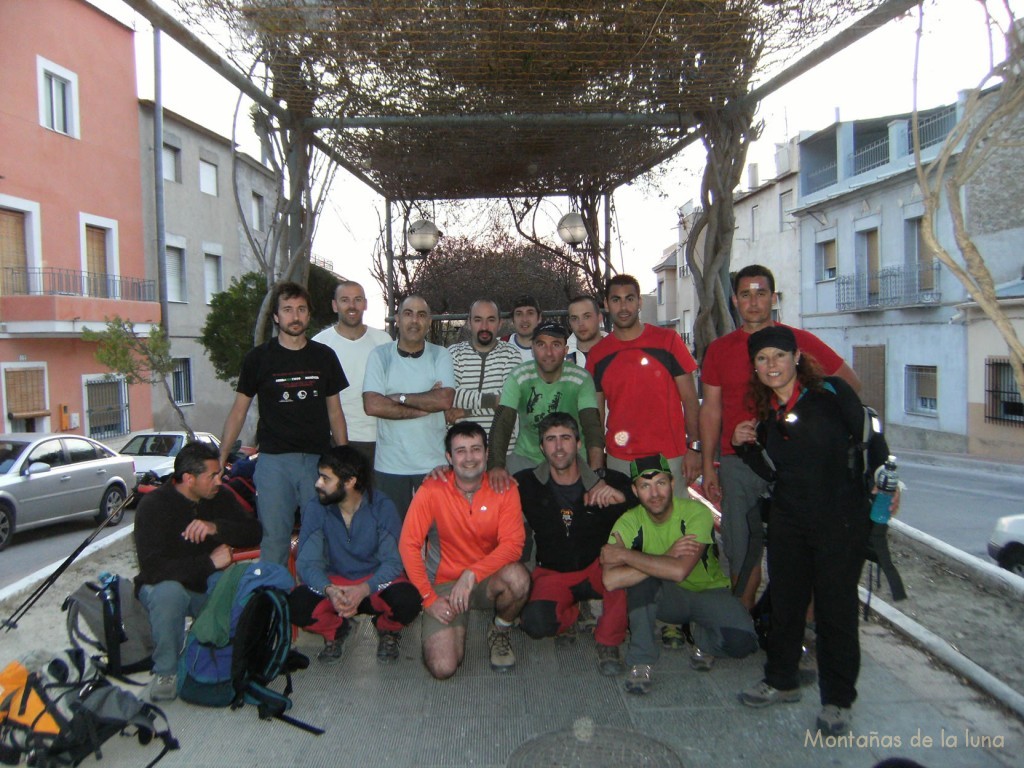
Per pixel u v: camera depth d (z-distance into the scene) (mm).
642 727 3486
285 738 3453
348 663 4297
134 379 13602
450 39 4621
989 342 18891
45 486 11008
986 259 18828
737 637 3902
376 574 4230
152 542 4082
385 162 7516
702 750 3268
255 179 27609
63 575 6199
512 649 4441
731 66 5012
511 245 10484
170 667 3852
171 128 22531
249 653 3713
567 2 4301
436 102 5613
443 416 5230
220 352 17844
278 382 4672
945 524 10633
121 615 3967
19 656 4465
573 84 5285
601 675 4051
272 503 4637
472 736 3439
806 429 3365
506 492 4254
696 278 5855
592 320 4945
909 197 21188
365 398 4934
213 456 4188
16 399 17000
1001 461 17750
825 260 26500
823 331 26219
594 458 4516
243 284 18031
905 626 4461
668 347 4727
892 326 22594
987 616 4879
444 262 10328
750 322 4199
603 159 7602
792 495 3416
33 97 17234
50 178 17734
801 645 3557
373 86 5363
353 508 4320
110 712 3236
